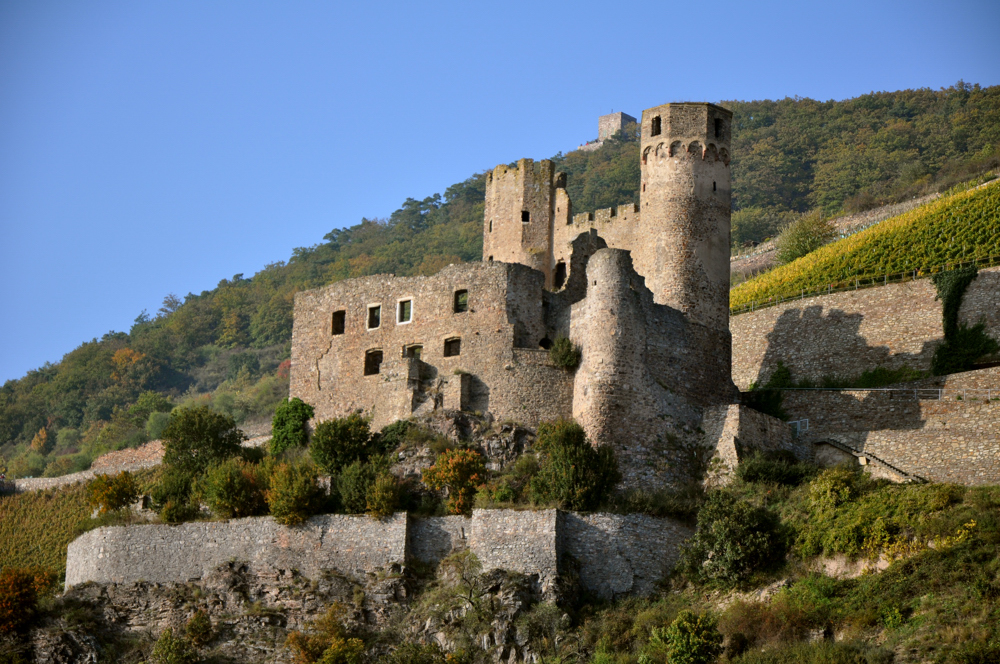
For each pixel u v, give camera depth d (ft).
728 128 218.38
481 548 171.53
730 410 189.67
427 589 172.45
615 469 180.55
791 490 175.94
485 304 207.21
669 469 186.70
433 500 184.75
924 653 133.49
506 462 190.49
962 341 223.51
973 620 135.44
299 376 225.56
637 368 191.83
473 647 158.51
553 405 196.95
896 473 176.35
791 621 148.56
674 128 215.10
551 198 240.12
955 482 175.52
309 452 199.31
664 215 211.82
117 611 184.55
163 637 172.96
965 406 183.32
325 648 165.99
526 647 157.48
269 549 182.39
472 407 201.46
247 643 172.86
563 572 167.02
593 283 197.16
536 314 206.90
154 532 190.19
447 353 209.87
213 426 215.72
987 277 225.76
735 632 149.69
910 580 145.69
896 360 232.94
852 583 153.07
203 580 183.62
